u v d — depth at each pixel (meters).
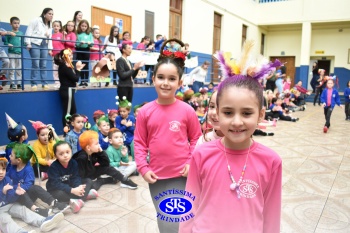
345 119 9.15
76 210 2.69
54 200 2.72
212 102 1.68
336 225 2.55
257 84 1.11
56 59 5.16
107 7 8.21
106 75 6.30
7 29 6.04
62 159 2.86
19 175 2.71
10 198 2.54
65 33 6.16
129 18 8.96
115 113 4.55
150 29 9.81
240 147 1.17
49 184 2.84
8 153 2.92
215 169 1.17
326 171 3.96
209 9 12.53
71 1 7.27
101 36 8.13
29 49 5.50
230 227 1.11
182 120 1.79
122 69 5.22
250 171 1.14
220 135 1.70
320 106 12.98
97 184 3.24
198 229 1.16
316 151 5.02
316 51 16.72
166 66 1.74
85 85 6.22
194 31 11.73
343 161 4.45
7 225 2.37
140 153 1.80
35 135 5.06
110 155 3.65
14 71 5.54
